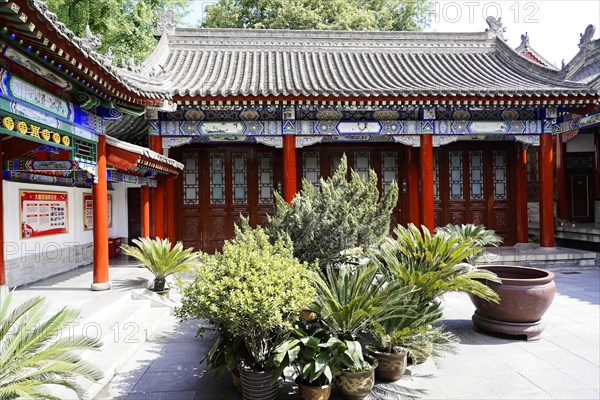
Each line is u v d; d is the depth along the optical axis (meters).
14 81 5.96
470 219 16.44
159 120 13.23
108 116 8.77
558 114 14.41
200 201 15.51
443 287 6.52
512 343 7.18
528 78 14.96
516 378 5.82
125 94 8.12
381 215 7.82
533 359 6.47
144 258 9.42
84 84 7.37
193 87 12.96
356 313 5.20
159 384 5.71
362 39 17.80
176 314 5.26
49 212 10.54
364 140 15.80
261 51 17.44
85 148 8.33
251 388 5.02
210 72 15.29
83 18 19.14
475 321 7.79
